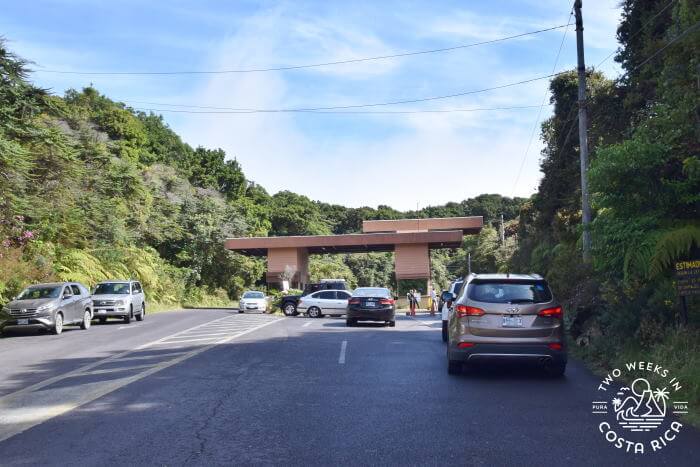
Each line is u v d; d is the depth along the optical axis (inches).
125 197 1850.4
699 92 527.5
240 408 336.5
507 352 417.1
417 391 383.6
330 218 4023.1
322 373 454.0
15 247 1138.7
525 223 1475.1
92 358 557.3
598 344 511.5
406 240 1763.0
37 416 322.7
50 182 1282.0
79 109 2169.0
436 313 1540.4
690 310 433.7
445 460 242.8
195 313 1459.2
